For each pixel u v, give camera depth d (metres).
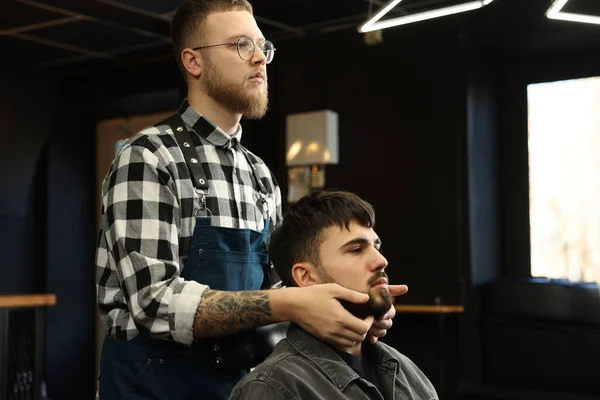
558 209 5.04
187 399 1.63
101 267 1.71
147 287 1.55
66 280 6.66
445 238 4.77
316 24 5.09
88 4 4.59
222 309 1.52
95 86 6.21
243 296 1.53
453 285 4.72
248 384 1.48
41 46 5.53
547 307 4.51
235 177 1.79
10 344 4.46
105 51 5.69
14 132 6.00
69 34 5.23
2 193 5.96
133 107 6.51
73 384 6.64
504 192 5.22
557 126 5.05
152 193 1.62
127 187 1.62
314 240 1.56
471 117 4.79
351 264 1.53
